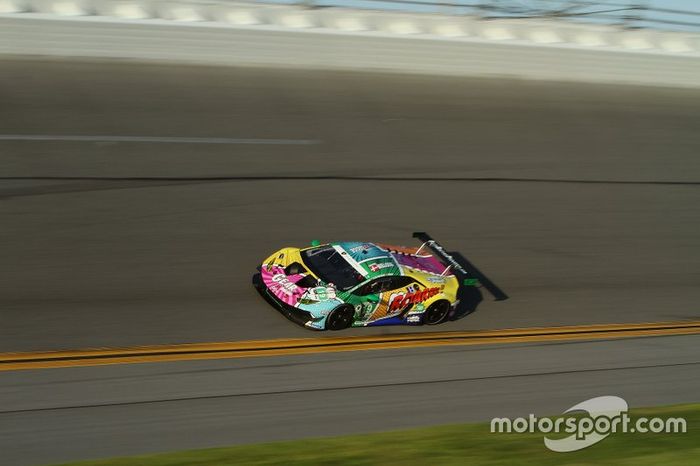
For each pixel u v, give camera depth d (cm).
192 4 5481
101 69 4906
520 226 4253
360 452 1988
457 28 6494
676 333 3494
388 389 2562
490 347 3061
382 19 6184
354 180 4322
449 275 3297
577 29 6988
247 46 5431
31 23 4853
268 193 4000
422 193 4341
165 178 3931
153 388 2353
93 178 3800
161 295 3028
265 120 4781
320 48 5656
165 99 4741
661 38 7350
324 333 2942
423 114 5341
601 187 4953
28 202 3491
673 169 5478
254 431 2167
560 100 6112
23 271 3011
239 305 3044
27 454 1909
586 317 3522
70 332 2664
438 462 1931
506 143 5228
